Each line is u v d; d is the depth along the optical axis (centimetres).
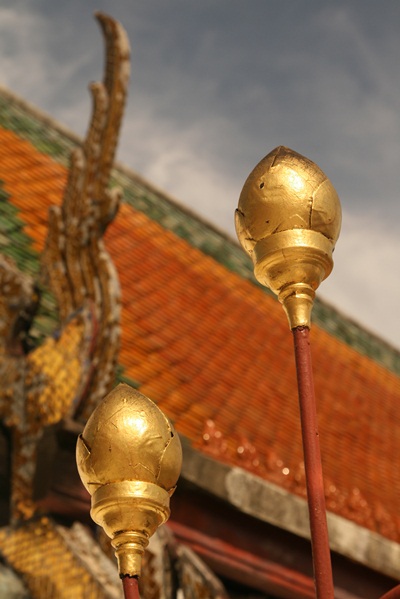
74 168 964
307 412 343
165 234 1706
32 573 868
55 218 962
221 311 1554
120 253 1508
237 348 1451
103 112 971
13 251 1197
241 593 1034
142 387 1134
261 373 1407
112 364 867
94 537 872
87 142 973
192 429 1095
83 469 366
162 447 364
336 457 1389
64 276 937
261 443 1185
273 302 1733
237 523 984
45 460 855
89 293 909
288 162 378
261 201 374
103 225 934
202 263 1692
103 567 849
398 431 1673
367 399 1766
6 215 1286
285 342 1599
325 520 327
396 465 1489
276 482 1020
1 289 981
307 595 1017
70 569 848
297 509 1013
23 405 904
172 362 1250
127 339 1227
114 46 995
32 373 908
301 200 371
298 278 367
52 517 867
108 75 1003
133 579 355
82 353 876
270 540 1006
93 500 363
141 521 357
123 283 1396
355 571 1086
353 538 1071
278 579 999
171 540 841
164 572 829
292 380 1460
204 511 966
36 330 1016
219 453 1011
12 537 887
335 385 1741
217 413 1188
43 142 1631
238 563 975
